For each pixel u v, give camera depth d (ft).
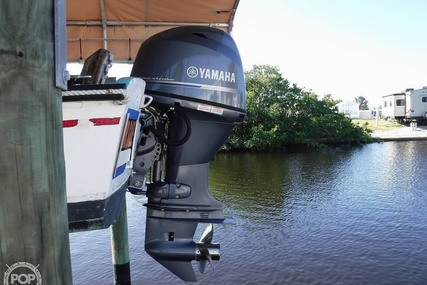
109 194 6.45
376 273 25.67
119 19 17.35
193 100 8.86
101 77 8.25
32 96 3.05
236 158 81.46
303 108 100.12
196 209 8.90
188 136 8.76
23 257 3.03
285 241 31.55
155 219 8.80
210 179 57.47
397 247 30.07
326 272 25.94
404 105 131.23
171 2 15.84
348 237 32.48
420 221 36.73
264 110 94.84
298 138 96.84
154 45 9.21
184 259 8.61
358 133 104.63
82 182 6.23
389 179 57.11
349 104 203.72
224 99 9.08
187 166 8.99
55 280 3.25
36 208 3.08
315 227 35.29
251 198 46.32
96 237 30.76
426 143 101.96
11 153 2.96
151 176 9.23
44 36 3.15
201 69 8.94
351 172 63.16
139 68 9.27
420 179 56.59
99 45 17.71
